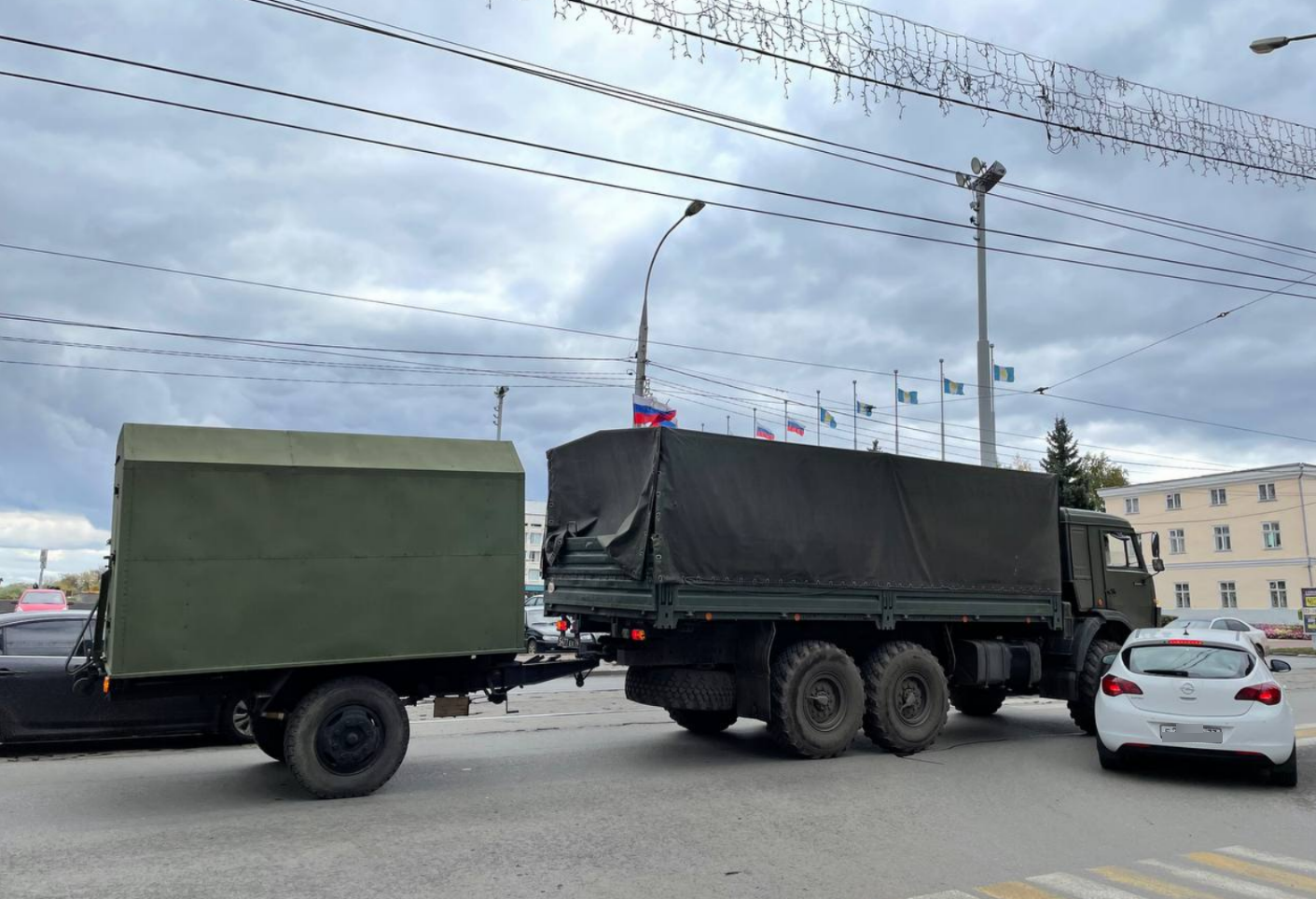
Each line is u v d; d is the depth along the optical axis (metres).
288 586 7.46
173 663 6.99
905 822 7.05
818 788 8.21
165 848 6.04
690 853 6.08
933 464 10.81
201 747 10.36
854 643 10.55
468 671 8.55
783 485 9.63
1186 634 9.23
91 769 8.85
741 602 9.20
